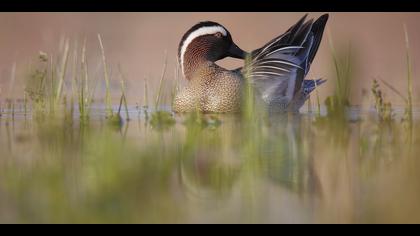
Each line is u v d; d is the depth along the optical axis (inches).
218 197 283.0
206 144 414.9
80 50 967.0
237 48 662.5
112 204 260.4
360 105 647.8
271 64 619.5
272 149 396.5
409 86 526.9
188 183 305.7
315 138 440.8
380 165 353.4
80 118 548.4
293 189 299.4
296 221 252.1
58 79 710.5
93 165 328.8
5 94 717.9
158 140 430.9
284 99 609.0
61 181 292.7
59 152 383.9
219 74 602.9
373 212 262.8
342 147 407.5
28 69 748.0
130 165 307.7
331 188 302.4
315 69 890.1
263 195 288.4
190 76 644.1
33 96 614.9
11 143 421.1
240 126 500.1
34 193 279.1
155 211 257.1
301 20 656.4
